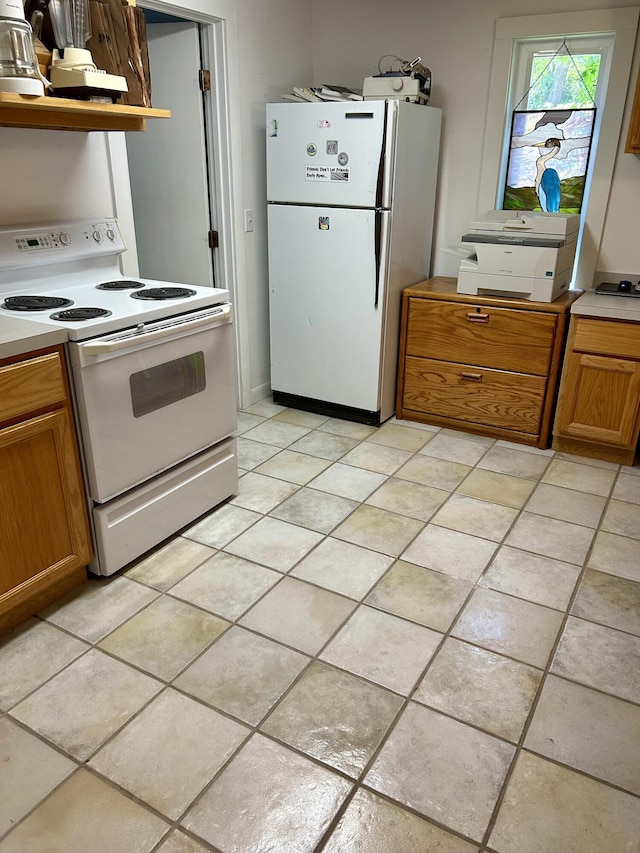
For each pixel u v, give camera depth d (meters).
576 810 1.46
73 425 2.00
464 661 1.90
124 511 2.23
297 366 3.70
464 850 1.38
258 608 2.12
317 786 1.51
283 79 3.56
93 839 1.39
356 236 3.23
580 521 2.64
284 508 2.73
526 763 1.58
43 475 1.93
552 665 1.89
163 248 3.58
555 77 3.29
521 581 2.26
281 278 3.55
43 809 1.46
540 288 3.08
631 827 1.43
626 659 1.92
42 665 1.87
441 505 2.76
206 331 2.41
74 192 2.53
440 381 3.48
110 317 2.03
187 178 3.35
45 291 2.44
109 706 1.73
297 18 3.57
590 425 3.12
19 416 1.81
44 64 2.07
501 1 3.24
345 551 2.43
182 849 1.37
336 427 3.58
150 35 3.15
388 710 1.73
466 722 1.69
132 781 1.52
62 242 2.45
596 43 3.17
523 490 2.89
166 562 2.36
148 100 2.34
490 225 3.14
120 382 2.08
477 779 1.53
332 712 1.72
